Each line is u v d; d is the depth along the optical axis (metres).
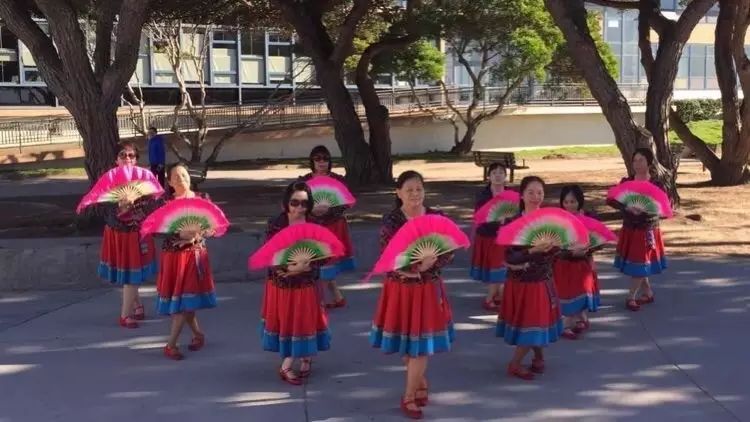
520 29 31.61
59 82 11.19
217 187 19.94
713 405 5.32
